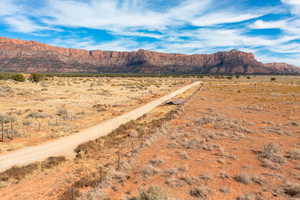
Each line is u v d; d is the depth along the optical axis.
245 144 15.17
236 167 11.08
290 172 10.35
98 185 9.24
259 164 11.46
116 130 20.17
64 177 10.70
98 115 27.75
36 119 23.52
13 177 10.52
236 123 22.28
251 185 9.10
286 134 17.92
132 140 16.94
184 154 12.89
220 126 20.77
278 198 8.00
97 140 16.97
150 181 9.62
